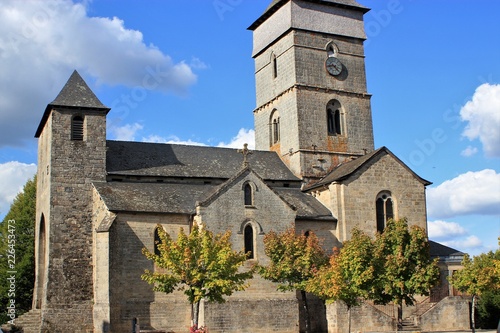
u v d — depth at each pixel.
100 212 57.84
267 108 76.69
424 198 66.25
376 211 64.06
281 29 74.38
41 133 68.12
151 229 56.50
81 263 58.44
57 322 56.03
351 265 49.06
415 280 50.97
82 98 61.84
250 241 56.91
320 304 60.44
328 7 75.06
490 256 57.91
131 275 55.00
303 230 61.06
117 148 65.06
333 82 73.50
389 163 65.31
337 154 71.81
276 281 53.84
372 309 57.69
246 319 55.00
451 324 60.34
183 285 56.34
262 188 58.00
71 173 60.09
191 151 68.56
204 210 55.34
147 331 53.91
